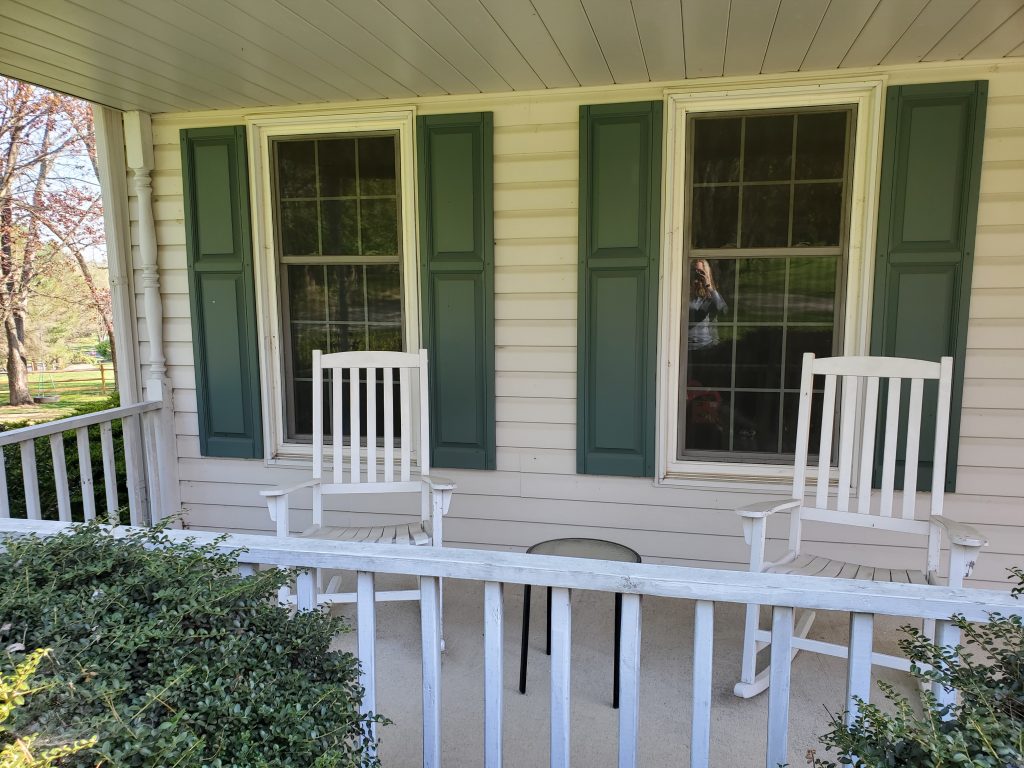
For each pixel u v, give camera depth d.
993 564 2.80
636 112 2.91
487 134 3.06
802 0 2.12
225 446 3.50
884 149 2.72
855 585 1.17
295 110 3.24
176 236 3.46
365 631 1.38
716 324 3.02
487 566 1.28
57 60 2.66
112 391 12.47
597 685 2.28
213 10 2.19
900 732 0.93
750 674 2.17
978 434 2.77
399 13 2.22
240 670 1.11
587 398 3.09
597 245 3.01
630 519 3.13
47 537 1.43
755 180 2.92
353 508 3.44
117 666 1.03
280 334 3.45
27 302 11.00
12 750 0.85
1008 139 2.64
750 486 2.98
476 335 3.18
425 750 1.38
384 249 3.30
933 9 2.17
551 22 2.29
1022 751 0.86
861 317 2.84
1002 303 2.71
